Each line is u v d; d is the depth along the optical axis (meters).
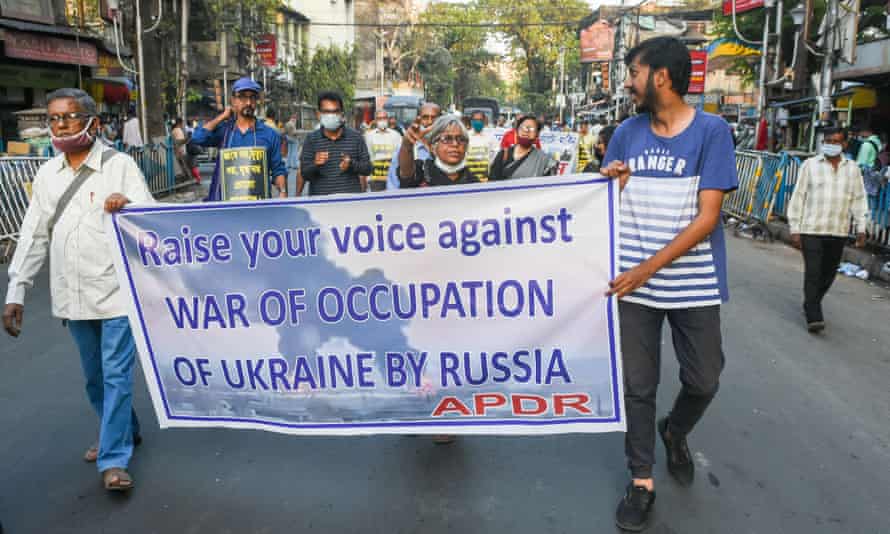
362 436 4.04
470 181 4.05
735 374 5.08
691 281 3.05
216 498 3.36
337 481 3.51
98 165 3.44
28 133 11.68
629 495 3.11
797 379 5.00
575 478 3.53
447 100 75.31
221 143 5.61
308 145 5.95
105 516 3.21
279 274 3.35
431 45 71.69
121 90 20.31
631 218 3.11
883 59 15.44
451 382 3.30
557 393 3.21
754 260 9.87
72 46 15.95
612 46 43.06
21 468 3.69
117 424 3.44
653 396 3.15
